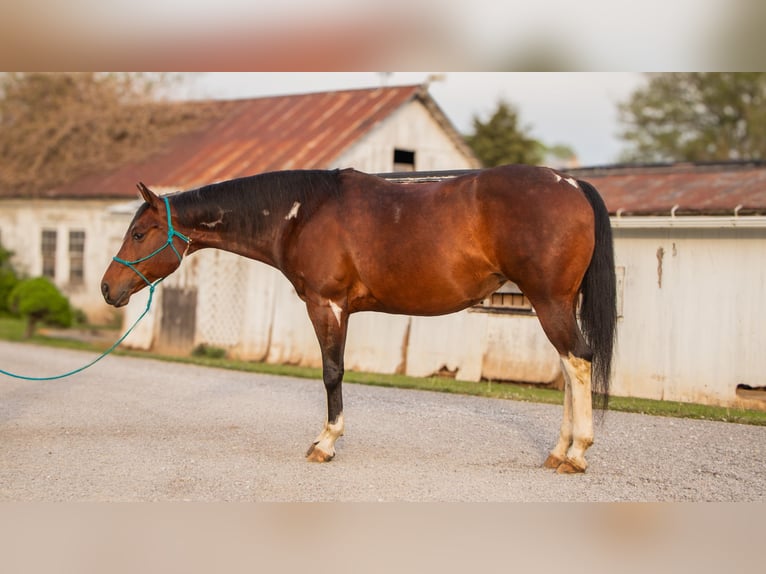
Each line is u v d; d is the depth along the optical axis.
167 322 15.88
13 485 5.86
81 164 22.80
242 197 6.63
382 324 13.30
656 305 10.93
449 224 5.96
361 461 6.62
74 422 8.22
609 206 13.89
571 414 6.38
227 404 9.45
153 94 23.33
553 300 5.83
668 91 39.16
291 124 20.06
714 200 12.91
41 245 22.66
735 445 7.46
